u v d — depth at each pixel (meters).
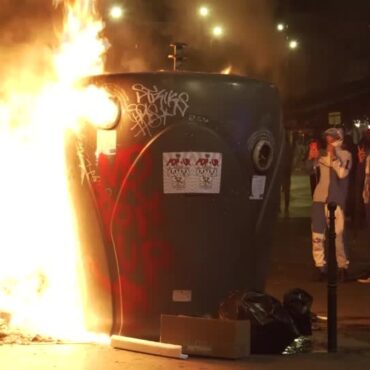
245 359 6.52
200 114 6.86
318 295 10.18
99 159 7.04
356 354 6.86
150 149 6.85
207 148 6.87
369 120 30.05
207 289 7.01
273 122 7.26
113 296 7.16
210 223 6.94
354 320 8.57
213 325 6.52
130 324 7.09
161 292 6.99
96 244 7.16
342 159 10.89
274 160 7.29
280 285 10.96
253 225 7.19
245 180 7.06
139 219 6.93
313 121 31.83
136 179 6.90
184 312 6.99
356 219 16.16
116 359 6.41
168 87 6.84
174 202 6.88
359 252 14.59
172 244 6.92
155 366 6.21
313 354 6.84
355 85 30.78
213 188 6.91
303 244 15.82
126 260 7.03
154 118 6.84
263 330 6.71
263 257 7.36
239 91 6.98
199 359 6.48
